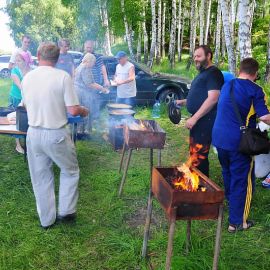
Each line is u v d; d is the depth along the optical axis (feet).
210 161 18.17
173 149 20.40
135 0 64.75
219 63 61.57
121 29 69.36
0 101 35.17
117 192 14.64
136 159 18.70
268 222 12.28
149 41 87.30
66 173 11.70
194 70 55.57
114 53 90.33
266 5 83.20
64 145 11.07
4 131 15.31
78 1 72.90
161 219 12.64
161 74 33.35
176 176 9.85
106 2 68.59
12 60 19.86
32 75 10.79
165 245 10.80
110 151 19.81
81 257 10.41
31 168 11.38
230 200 11.83
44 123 10.71
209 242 11.13
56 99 10.67
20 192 14.56
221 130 11.58
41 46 10.93
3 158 18.38
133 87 23.49
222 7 29.58
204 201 8.45
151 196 10.07
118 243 10.96
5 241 11.14
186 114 28.86
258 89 11.09
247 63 11.35
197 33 90.99
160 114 28.25
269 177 14.90
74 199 12.00
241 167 11.46
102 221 12.42
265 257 10.48
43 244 10.99
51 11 100.12
